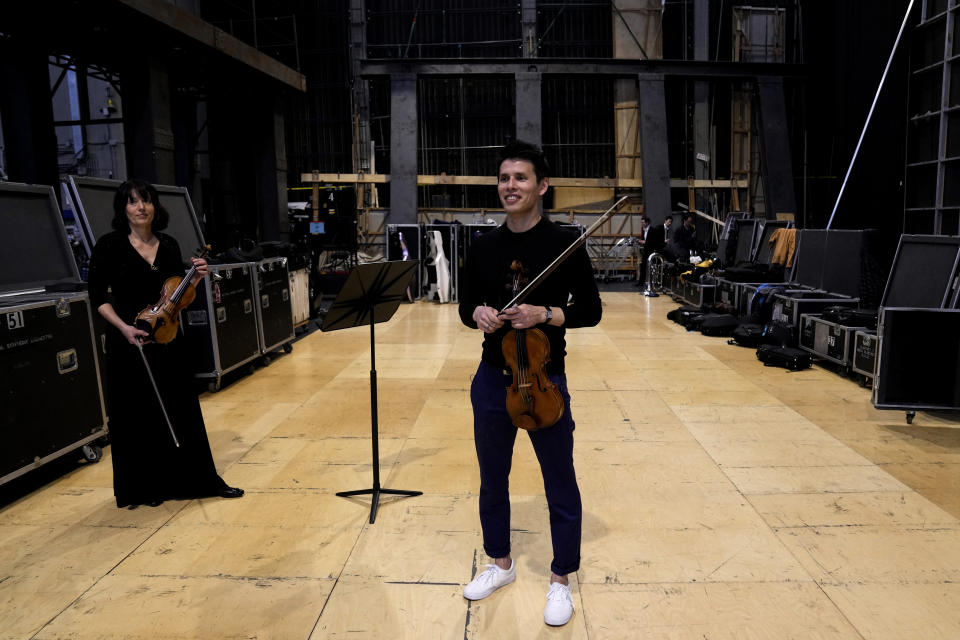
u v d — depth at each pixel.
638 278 13.98
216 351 5.29
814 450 3.92
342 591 2.46
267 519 3.09
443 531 2.95
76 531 2.99
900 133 10.25
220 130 15.64
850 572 2.56
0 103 8.89
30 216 4.18
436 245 10.78
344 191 13.55
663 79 15.02
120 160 16.31
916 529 2.91
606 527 2.96
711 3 16.95
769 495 3.29
